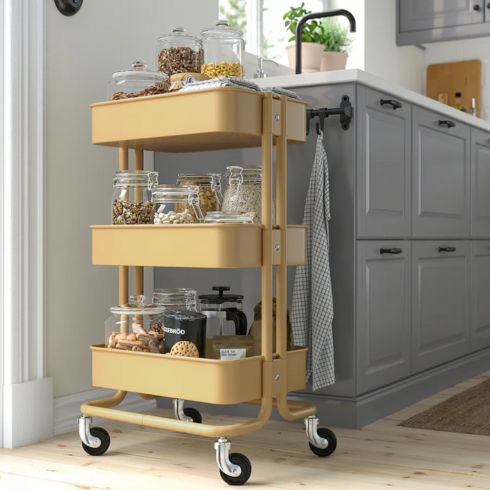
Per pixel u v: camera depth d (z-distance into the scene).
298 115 2.46
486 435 2.66
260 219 2.45
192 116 2.27
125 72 2.52
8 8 2.54
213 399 2.22
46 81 2.68
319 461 2.35
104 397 2.92
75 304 2.81
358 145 2.75
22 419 2.56
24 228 2.59
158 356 2.32
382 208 2.93
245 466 2.14
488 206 4.13
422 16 5.10
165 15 3.26
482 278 4.04
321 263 2.67
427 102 3.30
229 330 2.53
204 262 2.23
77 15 2.82
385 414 2.93
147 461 2.37
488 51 5.28
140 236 2.36
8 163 2.55
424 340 3.31
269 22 4.42
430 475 2.21
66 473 2.25
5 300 2.56
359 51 4.77
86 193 2.86
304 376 2.49
